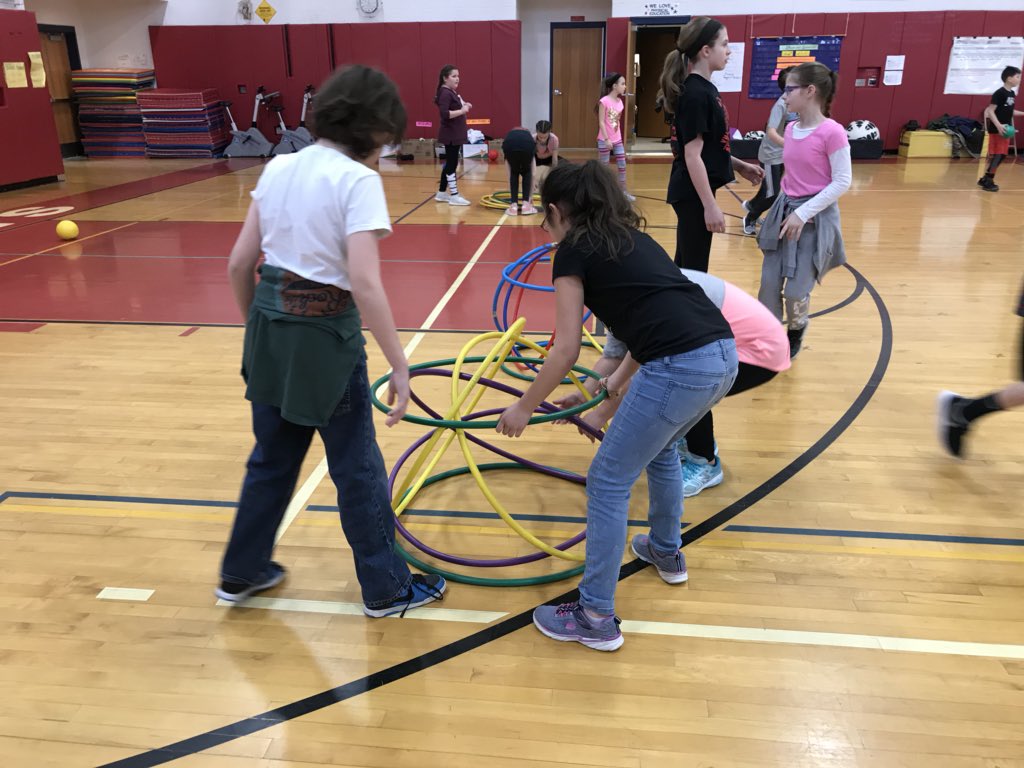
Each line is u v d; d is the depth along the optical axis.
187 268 6.27
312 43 13.71
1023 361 2.78
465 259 6.63
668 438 1.94
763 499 2.85
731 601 2.29
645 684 1.96
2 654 2.06
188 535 2.62
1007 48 12.37
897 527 2.66
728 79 12.99
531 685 1.96
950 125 12.62
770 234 3.75
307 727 1.82
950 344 4.44
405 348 4.43
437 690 1.94
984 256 6.47
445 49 13.54
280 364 1.87
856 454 3.18
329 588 2.36
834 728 1.82
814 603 2.27
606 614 2.06
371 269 1.71
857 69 12.81
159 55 14.06
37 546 2.54
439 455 2.84
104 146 14.04
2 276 6.02
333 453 2.00
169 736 1.80
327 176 1.73
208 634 2.15
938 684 1.95
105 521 2.70
